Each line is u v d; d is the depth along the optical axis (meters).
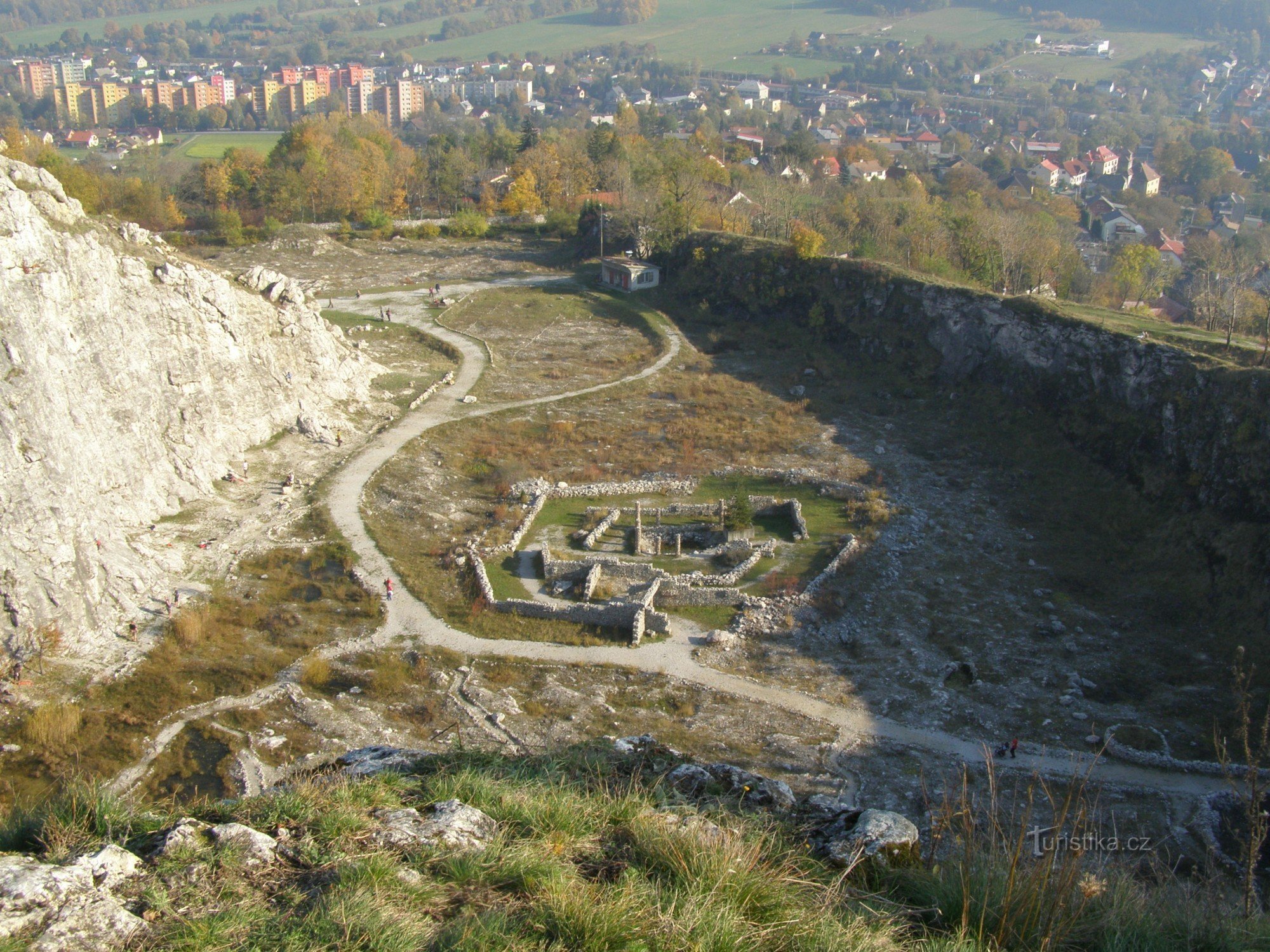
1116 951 12.80
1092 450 67.75
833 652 46.66
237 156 163.25
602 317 103.38
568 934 11.45
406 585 52.28
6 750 38.62
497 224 144.75
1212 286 105.56
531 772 17.23
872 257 101.25
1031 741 39.44
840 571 53.19
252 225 141.50
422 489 63.72
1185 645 47.38
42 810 13.80
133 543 52.38
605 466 68.00
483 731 40.28
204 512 58.44
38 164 132.25
